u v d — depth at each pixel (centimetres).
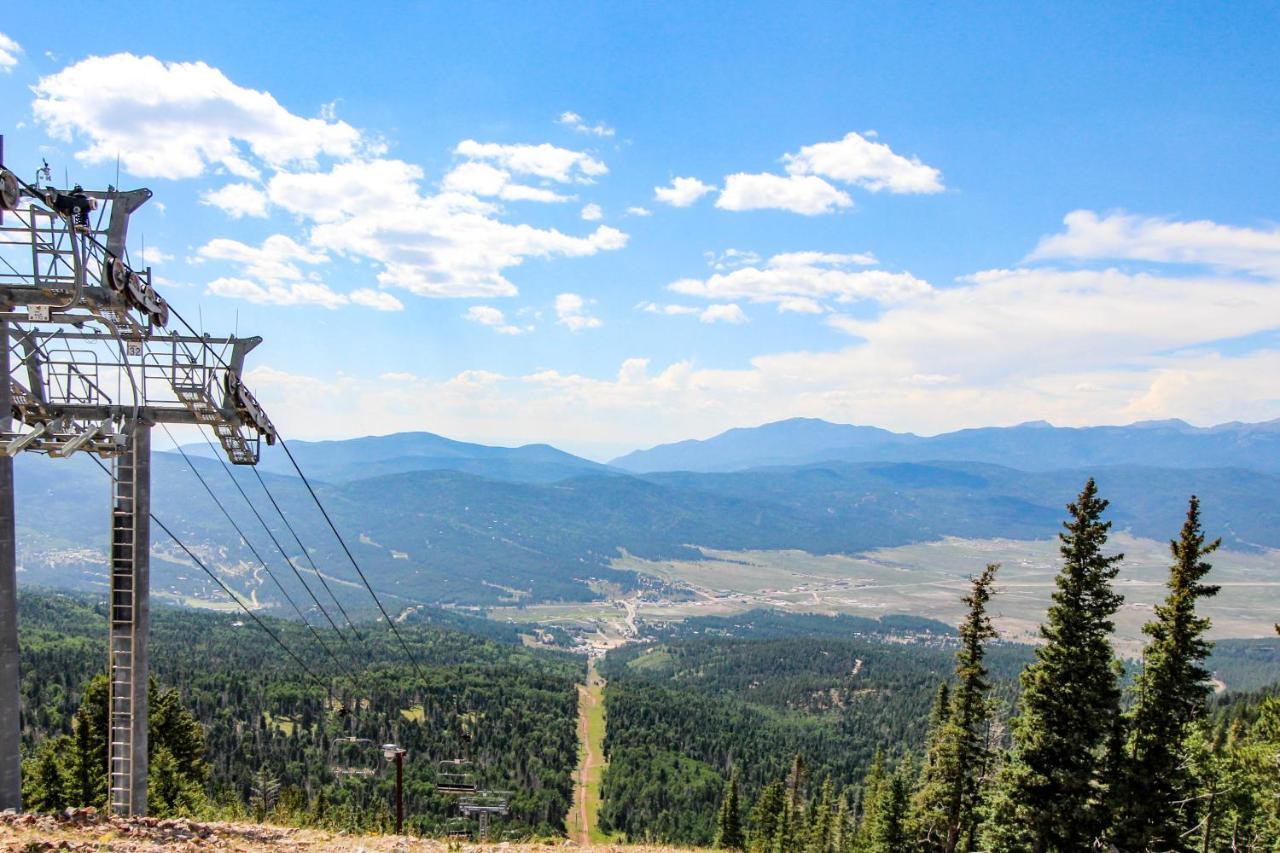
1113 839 3228
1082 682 3170
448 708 18388
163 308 2131
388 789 12369
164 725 5450
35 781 4581
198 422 2202
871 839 6188
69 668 16050
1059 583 3250
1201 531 3247
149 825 1892
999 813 3438
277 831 2070
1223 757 3991
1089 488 3225
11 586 1852
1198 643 3197
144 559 2173
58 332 2045
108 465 2236
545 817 13138
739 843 8131
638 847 3042
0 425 1828
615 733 18650
